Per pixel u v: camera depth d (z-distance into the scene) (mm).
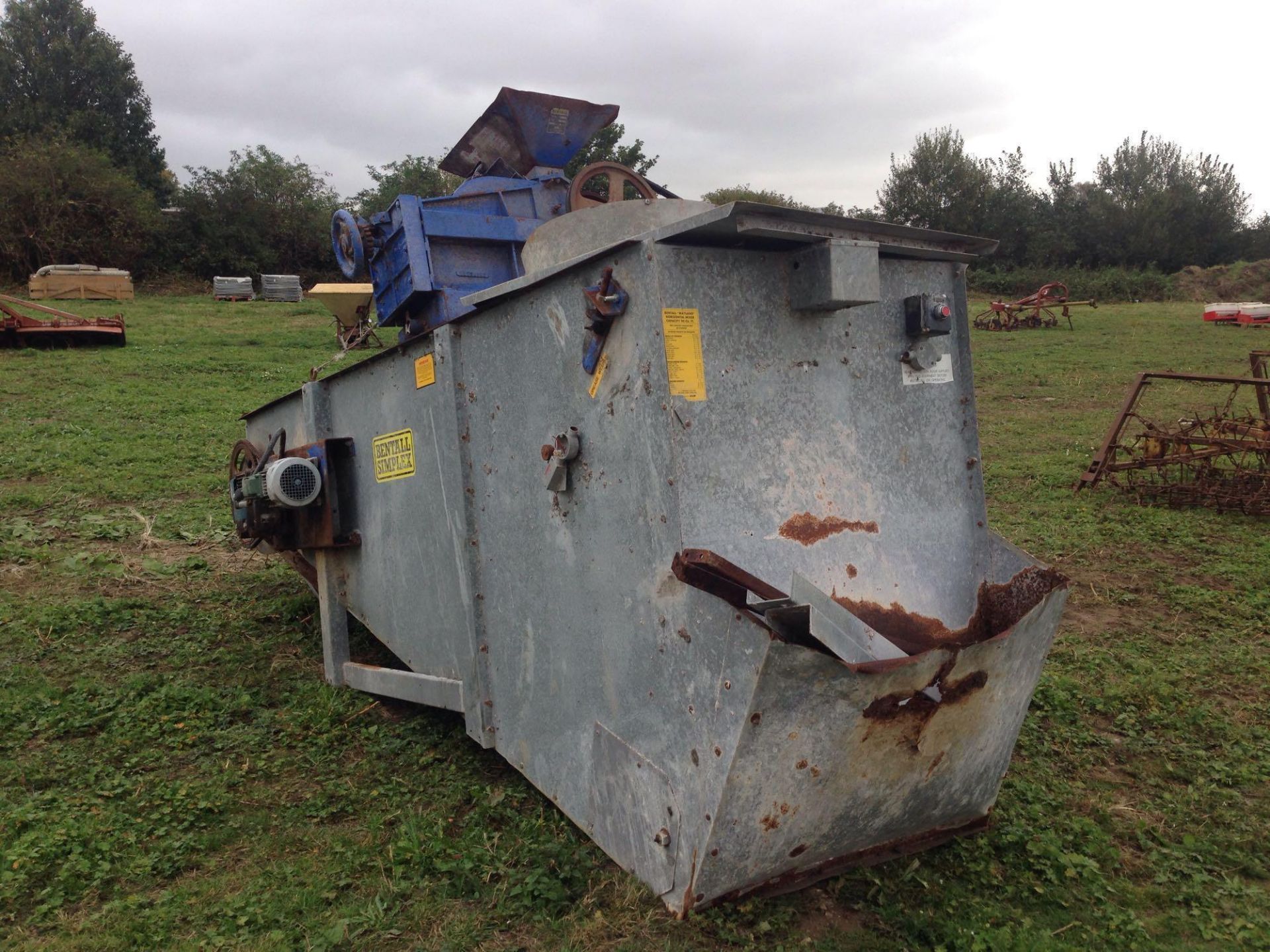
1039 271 49531
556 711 3658
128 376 17438
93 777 4188
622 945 3016
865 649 3074
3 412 13594
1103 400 17875
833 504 3312
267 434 6680
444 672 4488
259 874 3504
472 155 5824
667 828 3064
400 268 4934
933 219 54469
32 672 5289
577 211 4078
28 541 7895
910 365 3627
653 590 3041
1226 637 6312
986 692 3250
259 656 5816
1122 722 5016
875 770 3121
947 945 3100
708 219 2779
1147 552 8445
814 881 3295
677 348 2961
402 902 3285
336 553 5449
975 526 3787
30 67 53125
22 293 37250
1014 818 3945
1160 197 53938
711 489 2996
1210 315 30906
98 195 41875
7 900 3283
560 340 3414
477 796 4031
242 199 48000
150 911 3256
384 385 4812
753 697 2670
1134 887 3561
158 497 9688
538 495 3637
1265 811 4160
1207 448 11297
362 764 4406
